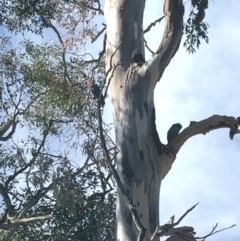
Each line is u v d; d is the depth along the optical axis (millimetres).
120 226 8961
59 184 11000
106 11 10141
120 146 9328
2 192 11367
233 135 9812
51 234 11828
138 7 9969
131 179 9109
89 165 11180
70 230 11797
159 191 9273
